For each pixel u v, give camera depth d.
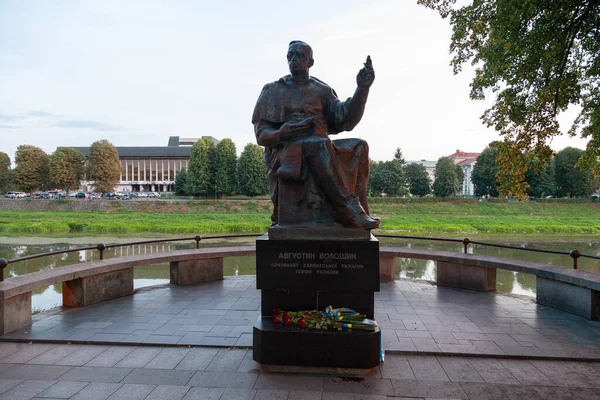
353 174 4.32
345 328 3.99
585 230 35.97
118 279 7.03
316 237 4.12
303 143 4.18
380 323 5.60
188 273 8.06
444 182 57.06
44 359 4.39
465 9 9.41
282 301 4.25
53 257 19.34
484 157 59.19
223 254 8.30
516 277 13.36
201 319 5.74
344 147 4.30
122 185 90.25
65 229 34.91
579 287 5.97
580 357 4.41
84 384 3.79
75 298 6.48
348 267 4.06
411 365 4.23
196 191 60.16
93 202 48.50
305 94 4.44
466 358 4.44
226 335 5.07
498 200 52.16
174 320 5.69
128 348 4.70
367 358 3.91
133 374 4.00
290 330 3.97
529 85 9.01
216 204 50.28
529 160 9.44
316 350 3.94
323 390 3.67
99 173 59.38
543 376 4.01
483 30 9.06
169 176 91.88
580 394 3.64
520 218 43.38
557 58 8.41
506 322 5.67
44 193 68.75
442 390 3.69
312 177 4.27
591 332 5.25
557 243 27.22
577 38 8.59
